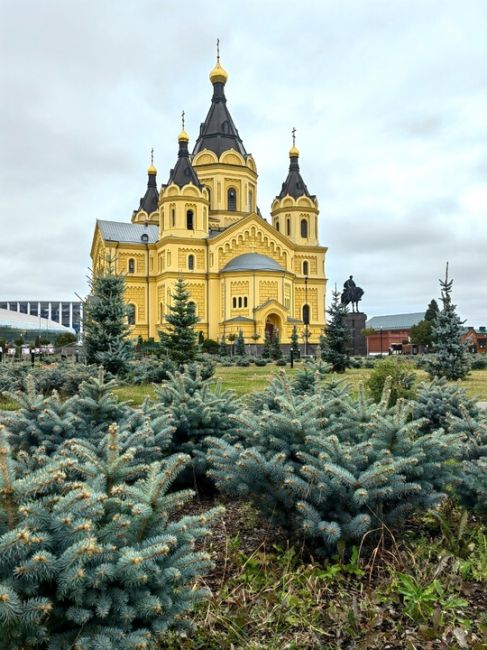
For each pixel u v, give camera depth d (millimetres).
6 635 2412
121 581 2658
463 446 5152
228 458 4648
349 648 3324
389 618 3592
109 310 22141
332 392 8375
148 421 5855
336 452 4344
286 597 3748
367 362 36719
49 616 2580
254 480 4422
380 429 4688
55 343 73250
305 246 69625
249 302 60375
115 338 21812
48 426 6016
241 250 64688
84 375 14891
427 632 3365
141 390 19234
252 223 65062
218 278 63219
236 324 59125
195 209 63594
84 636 2549
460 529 4504
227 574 4203
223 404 6863
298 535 4477
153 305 66250
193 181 63688
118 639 2553
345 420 5191
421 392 9086
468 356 25500
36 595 2518
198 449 6402
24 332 87312
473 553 4402
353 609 3510
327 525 3938
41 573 2445
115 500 3045
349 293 61906
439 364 24859
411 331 82375
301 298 68812
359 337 60094
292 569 4215
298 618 3607
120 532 2803
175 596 2918
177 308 29234
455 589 3930
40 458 4246
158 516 3066
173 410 6477
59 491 3375
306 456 4324
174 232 63062
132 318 65625
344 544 4176
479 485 4668
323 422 4945
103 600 2586
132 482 5109
